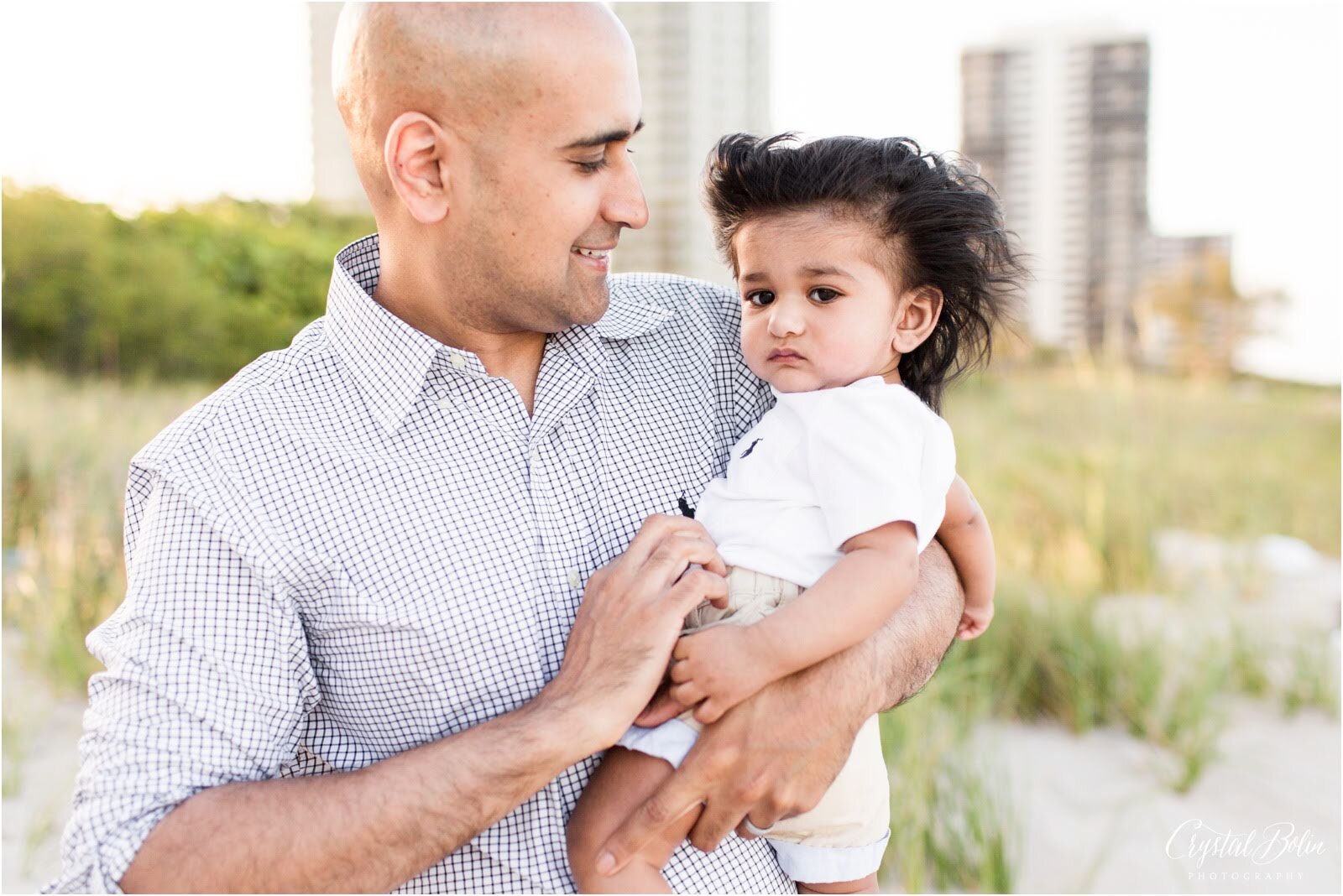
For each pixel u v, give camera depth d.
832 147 1.47
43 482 4.83
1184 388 7.88
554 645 1.33
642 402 1.51
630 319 1.58
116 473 4.99
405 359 1.33
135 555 1.29
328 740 1.32
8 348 7.56
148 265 7.68
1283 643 4.09
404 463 1.31
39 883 2.68
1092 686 3.62
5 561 4.31
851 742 1.28
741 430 1.61
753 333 1.50
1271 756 3.43
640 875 1.25
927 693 3.18
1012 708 3.62
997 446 5.78
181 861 1.12
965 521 1.60
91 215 7.81
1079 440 6.23
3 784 3.13
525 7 1.28
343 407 1.33
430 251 1.37
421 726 1.29
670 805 1.23
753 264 1.49
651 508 1.46
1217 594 4.50
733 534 1.40
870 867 1.42
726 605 1.33
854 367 1.46
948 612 1.49
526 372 1.48
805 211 1.45
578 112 1.30
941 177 1.49
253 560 1.23
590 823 1.28
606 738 1.19
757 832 1.34
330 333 1.38
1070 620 3.77
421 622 1.26
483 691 1.28
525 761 1.17
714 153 1.57
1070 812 3.08
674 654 1.28
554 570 1.35
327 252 8.10
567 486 1.40
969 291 1.54
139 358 7.71
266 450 1.28
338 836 1.13
